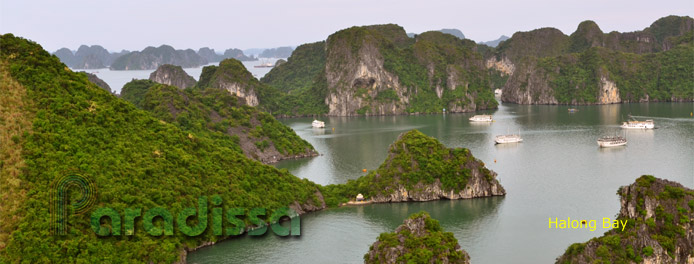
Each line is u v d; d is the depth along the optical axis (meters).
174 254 136.50
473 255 141.25
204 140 193.62
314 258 142.00
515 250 143.75
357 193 188.00
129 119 174.75
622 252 114.81
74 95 168.00
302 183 185.38
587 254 116.31
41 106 156.25
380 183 186.38
